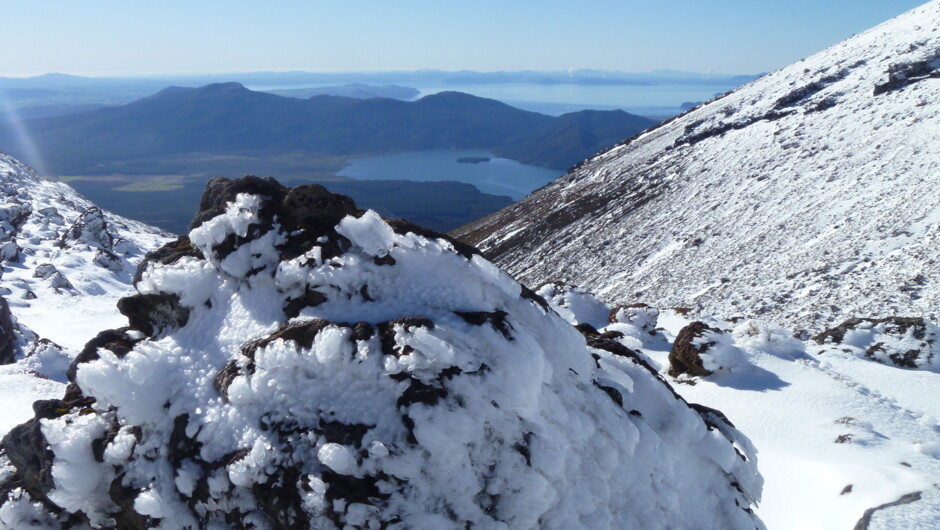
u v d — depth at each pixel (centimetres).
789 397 1223
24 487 453
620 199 7869
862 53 9094
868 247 3494
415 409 367
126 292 3353
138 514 397
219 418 391
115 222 7556
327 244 466
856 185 4709
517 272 7175
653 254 5616
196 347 448
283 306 445
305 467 361
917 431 1067
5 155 11281
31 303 2659
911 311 2542
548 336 453
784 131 7212
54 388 1056
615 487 420
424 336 382
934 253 2992
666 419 493
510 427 382
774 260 4050
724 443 499
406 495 355
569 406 426
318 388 386
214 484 372
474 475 367
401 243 465
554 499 383
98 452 418
